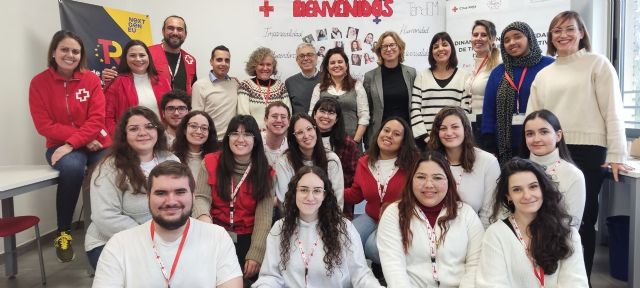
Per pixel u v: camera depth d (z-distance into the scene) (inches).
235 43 181.8
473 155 94.1
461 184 93.4
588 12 154.0
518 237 77.5
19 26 148.3
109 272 67.9
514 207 80.1
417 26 181.6
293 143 104.7
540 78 107.1
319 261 83.0
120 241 69.7
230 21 181.0
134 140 89.8
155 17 179.9
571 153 102.3
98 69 159.6
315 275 83.0
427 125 133.5
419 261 83.3
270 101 146.2
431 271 81.7
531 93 108.7
